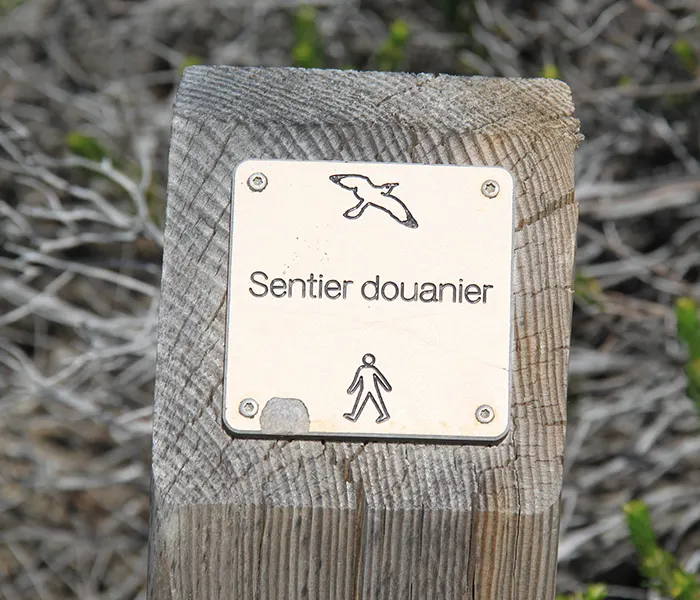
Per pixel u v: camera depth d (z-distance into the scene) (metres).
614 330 4.30
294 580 1.55
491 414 1.56
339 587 1.55
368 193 1.60
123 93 4.59
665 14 4.29
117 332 3.97
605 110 4.56
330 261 1.58
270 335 1.56
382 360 1.57
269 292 1.57
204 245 1.60
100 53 5.08
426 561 1.55
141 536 4.45
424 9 4.88
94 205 4.45
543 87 1.71
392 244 1.59
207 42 5.13
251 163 1.60
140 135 4.49
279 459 1.56
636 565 4.13
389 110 1.66
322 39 4.64
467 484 1.56
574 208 1.65
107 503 4.52
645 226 4.72
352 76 1.70
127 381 4.12
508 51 4.58
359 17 4.86
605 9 4.80
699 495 4.14
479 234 1.60
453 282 1.59
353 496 1.55
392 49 3.98
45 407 4.62
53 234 4.56
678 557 4.17
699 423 3.83
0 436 4.54
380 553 1.55
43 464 4.36
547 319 1.62
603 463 4.31
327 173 1.60
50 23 4.97
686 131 4.57
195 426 1.57
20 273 4.54
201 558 1.55
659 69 4.68
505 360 1.58
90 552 4.43
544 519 1.56
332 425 1.55
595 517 4.07
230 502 1.54
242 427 1.55
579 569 4.14
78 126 4.62
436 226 1.60
